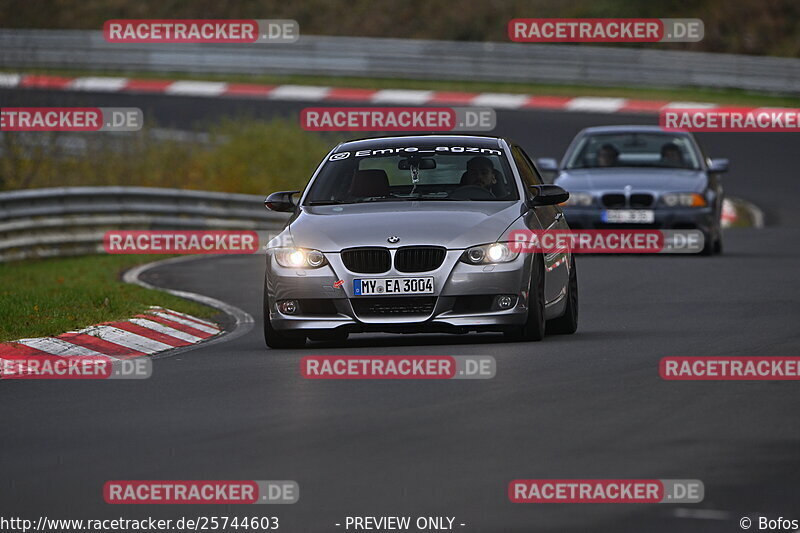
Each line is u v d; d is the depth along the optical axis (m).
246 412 30.78
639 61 144.75
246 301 57.22
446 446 26.48
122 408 31.89
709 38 160.00
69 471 25.16
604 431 27.69
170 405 32.06
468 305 39.62
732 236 82.69
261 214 91.69
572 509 21.81
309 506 22.20
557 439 26.95
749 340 40.78
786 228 87.12
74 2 177.88
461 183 43.03
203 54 155.25
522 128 127.75
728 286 57.12
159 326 47.56
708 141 126.06
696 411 29.80
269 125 112.50
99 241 81.50
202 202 87.94
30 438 28.41
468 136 45.53
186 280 65.69
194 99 143.38
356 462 25.25
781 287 56.25
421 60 150.75
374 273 39.56
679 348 39.34
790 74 139.62
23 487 24.00
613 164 74.62
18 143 91.75
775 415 29.31
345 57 153.00
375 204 42.41
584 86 146.38
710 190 71.88
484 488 23.11
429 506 22.05
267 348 42.22
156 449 26.92
